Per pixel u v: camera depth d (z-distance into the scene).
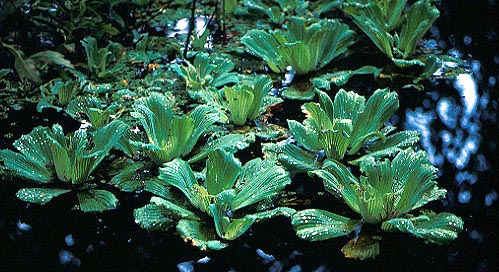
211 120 1.37
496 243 1.21
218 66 1.57
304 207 1.27
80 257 1.19
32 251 1.20
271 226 1.24
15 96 1.52
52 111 1.48
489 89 1.54
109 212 1.27
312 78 1.58
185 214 1.23
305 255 1.19
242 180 1.29
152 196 1.29
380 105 1.38
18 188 1.30
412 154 1.30
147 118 1.35
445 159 1.36
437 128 1.44
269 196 1.27
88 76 1.57
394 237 1.21
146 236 1.22
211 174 1.27
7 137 1.41
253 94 1.41
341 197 1.27
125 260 1.19
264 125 1.45
